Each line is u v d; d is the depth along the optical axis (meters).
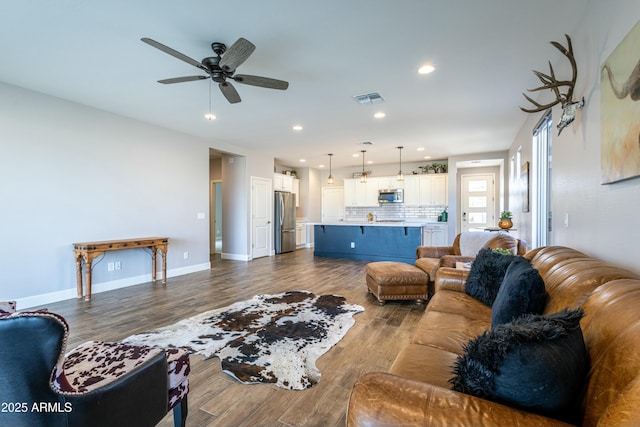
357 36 2.43
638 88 1.39
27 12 2.12
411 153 7.46
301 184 9.88
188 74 3.11
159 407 1.32
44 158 3.67
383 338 2.67
